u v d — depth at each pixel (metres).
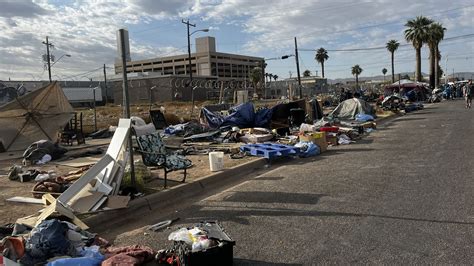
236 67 135.38
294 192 7.68
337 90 55.66
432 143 13.63
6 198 7.54
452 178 8.20
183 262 4.20
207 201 7.39
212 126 19.44
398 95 39.69
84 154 13.30
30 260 4.34
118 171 7.31
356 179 8.58
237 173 10.00
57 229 4.64
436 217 5.80
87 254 4.56
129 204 6.73
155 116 21.30
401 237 5.11
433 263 4.34
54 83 15.28
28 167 11.13
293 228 5.64
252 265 4.48
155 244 5.30
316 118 22.23
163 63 132.50
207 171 9.64
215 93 68.06
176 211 6.86
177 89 69.00
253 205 6.92
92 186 7.15
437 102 46.03
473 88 46.78
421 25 64.06
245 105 19.14
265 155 11.47
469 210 6.06
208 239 4.48
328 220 5.91
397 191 7.38
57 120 16.23
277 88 60.84
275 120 19.25
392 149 12.80
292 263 4.49
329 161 11.16
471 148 12.03
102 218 6.21
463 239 4.96
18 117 15.17
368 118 22.45
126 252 4.60
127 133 7.60
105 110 43.19
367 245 4.90
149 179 8.57
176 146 14.35
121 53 7.90
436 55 73.81
